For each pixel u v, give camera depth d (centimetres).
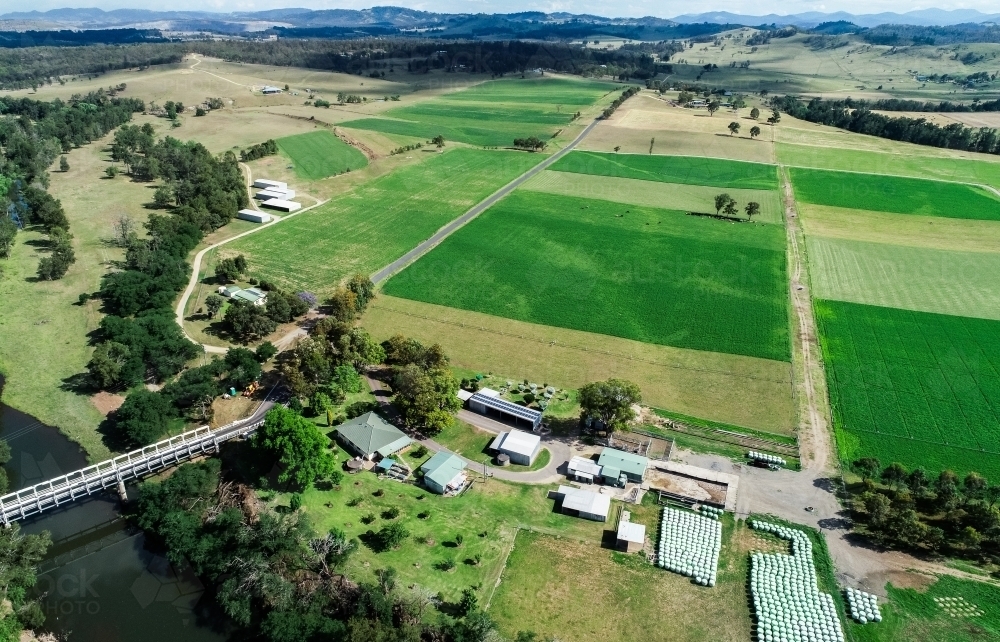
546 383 12025
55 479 9038
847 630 7331
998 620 7419
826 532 8675
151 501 8806
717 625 7394
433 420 10294
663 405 11369
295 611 7294
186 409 11062
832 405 11319
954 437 10500
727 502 9188
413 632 6862
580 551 8388
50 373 12150
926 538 8344
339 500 9175
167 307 14188
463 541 8494
